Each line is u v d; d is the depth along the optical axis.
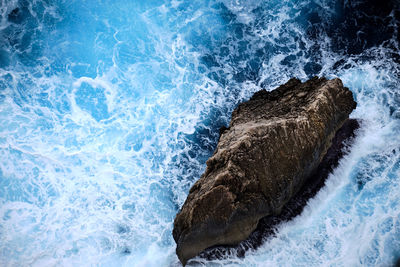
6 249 6.31
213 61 9.05
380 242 5.44
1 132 7.55
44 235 6.51
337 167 6.45
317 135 6.06
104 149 7.61
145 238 6.47
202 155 7.70
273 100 7.04
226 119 8.21
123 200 6.96
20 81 8.41
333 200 6.14
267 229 5.89
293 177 5.88
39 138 7.59
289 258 5.59
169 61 8.99
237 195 5.48
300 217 5.97
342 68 8.55
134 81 8.62
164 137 7.89
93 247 6.38
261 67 8.94
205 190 5.51
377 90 7.89
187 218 5.45
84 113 8.06
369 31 9.08
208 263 5.74
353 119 7.21
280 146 5.85
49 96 8.25
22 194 6.94
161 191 7.13
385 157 6.57
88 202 6.91
